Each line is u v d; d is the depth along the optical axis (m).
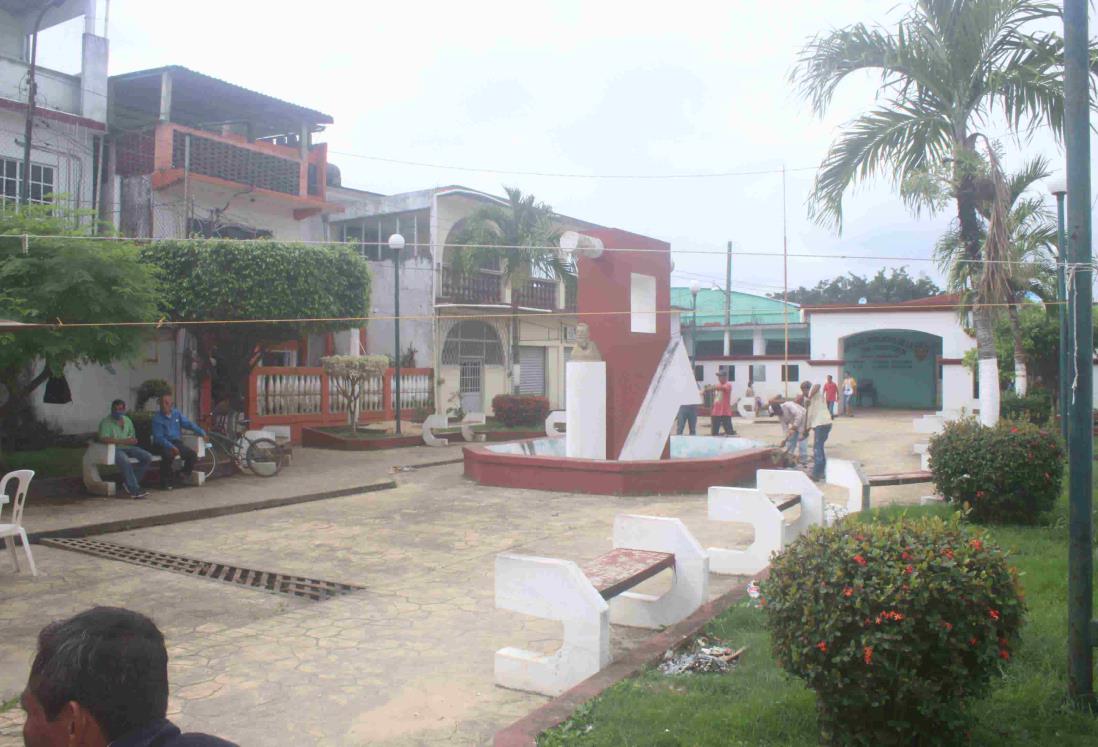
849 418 27.44
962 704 3.21
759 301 37.84
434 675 4.60
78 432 15.76
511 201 22.58
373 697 4.28
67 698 1.48
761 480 7.88
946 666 3.05
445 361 23.98
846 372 36.00
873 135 10.22
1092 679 3.75
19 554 7.80
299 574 6.97
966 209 10.09
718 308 37.41
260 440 13.09
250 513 9.99
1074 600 3.74
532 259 22.62
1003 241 9.72
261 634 5.34
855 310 29.86
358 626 5.51
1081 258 3.83
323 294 13.86
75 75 17.41
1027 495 7.48
